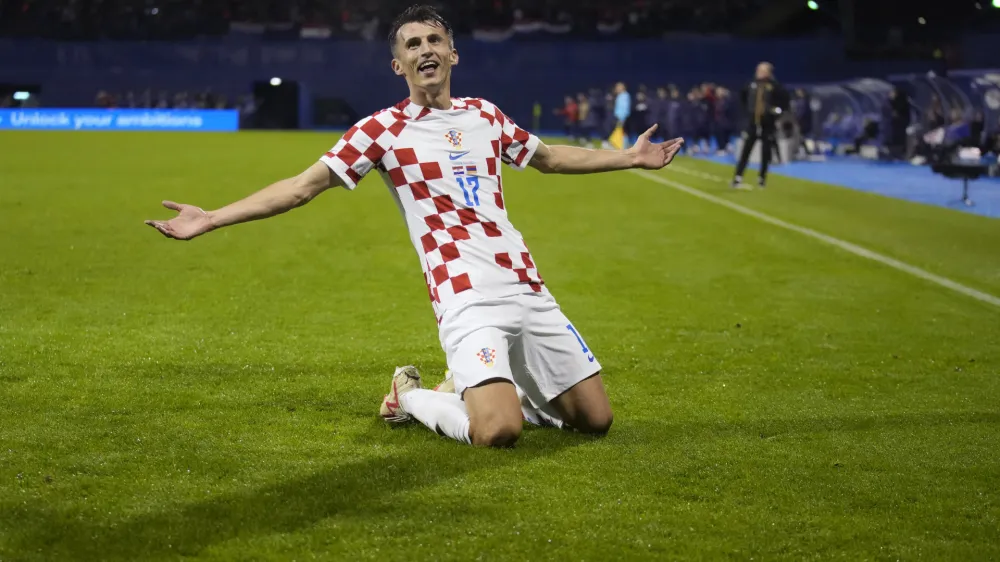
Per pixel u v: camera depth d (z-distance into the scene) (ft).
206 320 21.99
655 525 11.13
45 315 22.13
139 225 36.88
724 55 120.06
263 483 12.19
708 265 30.42
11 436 13.80
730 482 12.53
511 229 14.24
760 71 54.34
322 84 124.06
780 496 12.09
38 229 35.27
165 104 122.52
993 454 13.82
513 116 125.08
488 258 13.82
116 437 13.87
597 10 126.52
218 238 33.86
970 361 19.49
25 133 102.17
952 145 65.77
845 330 22.12
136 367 17.76
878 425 15.16
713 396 16.78
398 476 12.45
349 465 12.86
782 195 50.98
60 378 16.93
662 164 15.24
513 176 60.18
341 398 16.07
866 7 109.19
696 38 122.31
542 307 14.01
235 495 11.78
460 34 127.03
